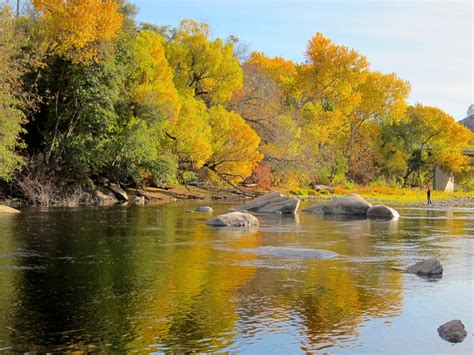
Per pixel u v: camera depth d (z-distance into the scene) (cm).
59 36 3859
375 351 874
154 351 855
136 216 3148
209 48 5650
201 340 909
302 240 2188
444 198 6531
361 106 7856
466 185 9331
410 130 8519
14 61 3506
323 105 7606
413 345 905
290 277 1405
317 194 6112
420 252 1895
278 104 6575
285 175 6241
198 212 3522
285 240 2170
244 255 1750
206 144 4906
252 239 2180
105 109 4178
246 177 5844
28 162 4050
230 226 2681
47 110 4216
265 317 1041
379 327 993
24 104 3644
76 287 1270
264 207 3762
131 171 4425
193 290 1248
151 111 4466
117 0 4947
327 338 930
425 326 1003
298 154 6197
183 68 5622
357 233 2486
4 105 3416
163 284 1308
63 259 1645
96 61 3912
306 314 1065
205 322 1005
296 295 1212
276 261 1644
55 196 4022
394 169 8431
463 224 3034
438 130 8469
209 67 5678
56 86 4147
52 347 866
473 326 1009
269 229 2606
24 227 2469
